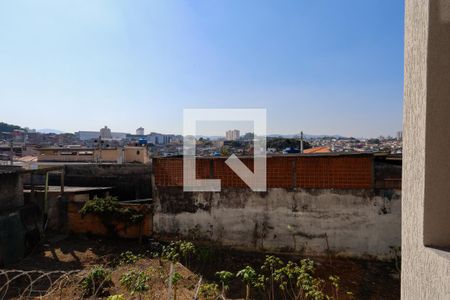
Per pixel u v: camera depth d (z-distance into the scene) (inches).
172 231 303.4
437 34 44.5
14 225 283.3
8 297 204.8
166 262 261.1
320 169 264.4
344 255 257.0
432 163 44.7
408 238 50.6
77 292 206.1
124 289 212.1
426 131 45.0
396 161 261.6
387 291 214.7
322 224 263.3
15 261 275.7
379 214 249.9
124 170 508.4
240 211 285.1
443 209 44.5
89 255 284.2
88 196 434.6
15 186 306.2
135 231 315.3
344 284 225.3
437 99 44.6
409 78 51.2
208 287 176.7
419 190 46.9
